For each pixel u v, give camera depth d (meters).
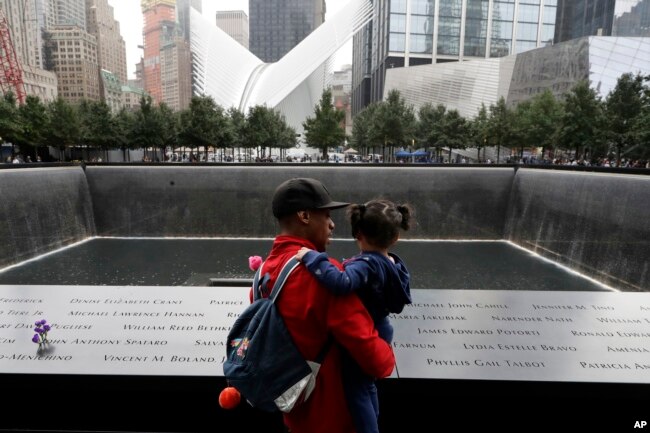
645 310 3.19
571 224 14.26
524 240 16.92
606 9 67.38
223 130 34.97
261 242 17.55
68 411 2.61
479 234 18.33
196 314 3.09
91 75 101.31
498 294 3.44
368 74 98.62
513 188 18.00
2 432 2.60
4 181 13.93
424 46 75.25
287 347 1.63
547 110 35.59
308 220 1.80
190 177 18.25
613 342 2.80
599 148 27.64
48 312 3.12
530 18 77.19
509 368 2.54
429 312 3.15
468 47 76.38
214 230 18.42
